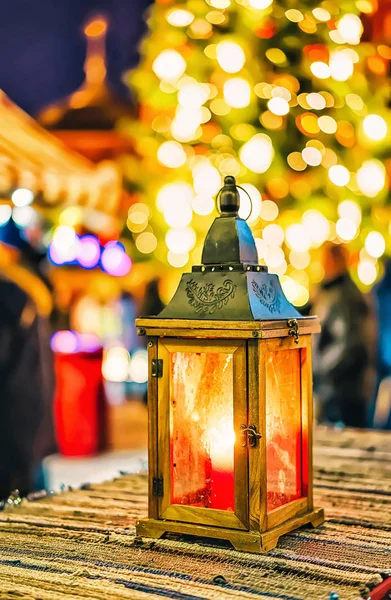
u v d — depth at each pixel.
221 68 3.75
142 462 2.59
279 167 3.62
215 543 1.70
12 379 3.23
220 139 3.76
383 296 4.89
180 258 4.14
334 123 3.45
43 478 3.62
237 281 1.66
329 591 1.41
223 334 1.61
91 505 2.07
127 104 6.78
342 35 3.46
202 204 3.77
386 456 2.68
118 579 1.48
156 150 4.15
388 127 3.61
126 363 7.37
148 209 4.27
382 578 1.48
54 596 1.39
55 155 3.93
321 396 4.30
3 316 3.20
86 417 5.36
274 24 3.56
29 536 1.78
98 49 6.76
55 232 4.04
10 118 3.89
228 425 1.66
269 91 3.56
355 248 3.85
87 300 6.22
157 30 3.97
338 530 1.80
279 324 1.65
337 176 3.50
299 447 1.82
